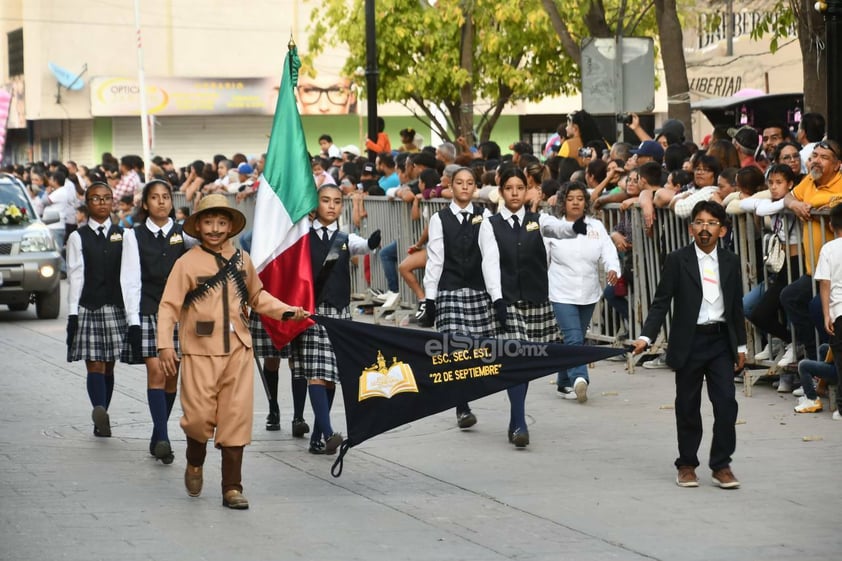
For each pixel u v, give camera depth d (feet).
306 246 31.22
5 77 155.12
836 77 36.24
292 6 145.89
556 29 64.75
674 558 22.16
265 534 23.77
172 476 29.01
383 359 28.25
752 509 25.34
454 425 34.71
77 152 147.13
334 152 78.13
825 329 32.89
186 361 26.04
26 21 142.72
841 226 32.40
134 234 31.32
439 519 24.94
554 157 51.96
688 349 27.14
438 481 28.27
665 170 44.09
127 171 87.61
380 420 28.14
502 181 32.35
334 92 146.92
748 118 60.34
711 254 27.50
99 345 33.14
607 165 45.55
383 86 97.55
